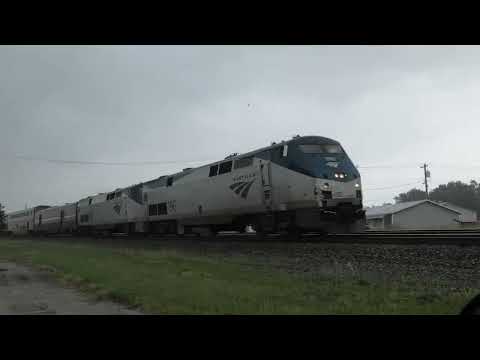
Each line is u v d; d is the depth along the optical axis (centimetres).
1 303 977
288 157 2264
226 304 870
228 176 2703
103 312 853
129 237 4003
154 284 1122
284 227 2308
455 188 12912
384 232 2677
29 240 4744
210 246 2455
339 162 2214
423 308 815
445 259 1416
